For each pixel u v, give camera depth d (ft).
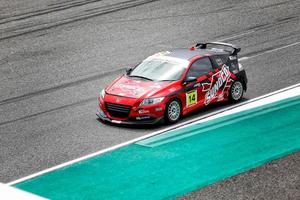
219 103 200.03
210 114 189.06
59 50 270.87
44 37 290.15
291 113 187.83
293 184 139.95
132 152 160.15
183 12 318.86
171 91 180.45
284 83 219.00
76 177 145.59
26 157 158.92
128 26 299.58
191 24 298.76
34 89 223.30
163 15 314.76
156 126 179.93
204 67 191.62
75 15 322.55
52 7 341.82
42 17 322.55
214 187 138.92
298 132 172.76
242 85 202.08
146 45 271.49
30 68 248.93
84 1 350.64
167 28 294.05
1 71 247.29
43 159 157.07
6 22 317.22
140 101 176.65
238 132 173.37
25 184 142.41
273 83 219.61
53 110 198.80
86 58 258.16
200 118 185.47
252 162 152.87
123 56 258.37
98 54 262.67
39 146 166.50
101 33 291.38
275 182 141.08
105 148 163.32
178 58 192.03
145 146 164.14
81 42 280.10
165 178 144.46
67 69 245.24
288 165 150.30
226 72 196.75
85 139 170.50
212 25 296.51
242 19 304.30
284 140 167.12
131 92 180.04
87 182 142.82
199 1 339.16
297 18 303.48
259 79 224.74
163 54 197.16
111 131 176.45
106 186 140.56
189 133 172.96
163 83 182.60
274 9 319.68
